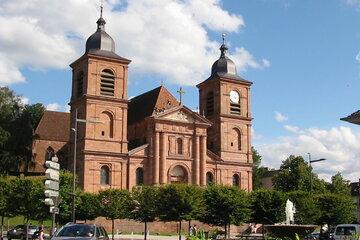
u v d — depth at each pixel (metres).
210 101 92.25
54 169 27.17
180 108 83.88
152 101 90.38
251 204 68.31
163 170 81.19
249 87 92.56
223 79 90.19
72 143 80.81
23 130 94.31
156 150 81.38
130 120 92.12
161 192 64.06
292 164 109.25
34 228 60.34
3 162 90.62
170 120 82.88
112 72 80.81
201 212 64.62
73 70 83.44
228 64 92.00
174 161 82.50
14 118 96.12
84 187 75.69
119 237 66.38
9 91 97.19
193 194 63.75
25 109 98.62
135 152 80.12
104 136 78.56
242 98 91.62
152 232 78.56
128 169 79.31
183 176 83.31
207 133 91.06
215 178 86.00
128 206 65.44
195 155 84.06
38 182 62.06
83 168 76.38
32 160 95.19
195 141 84.56
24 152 93.81
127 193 65.88
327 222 73.94
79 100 79.88
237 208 64.75
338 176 108.12
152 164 81.06
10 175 92.81
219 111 89.31
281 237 36.19
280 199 68.38
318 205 73.44
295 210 69.56
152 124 82.25
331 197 73.88
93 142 77.50
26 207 61.47
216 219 65.00
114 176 78.06
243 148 89.88
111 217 65.19
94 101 78.50
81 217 64.00
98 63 79.88
